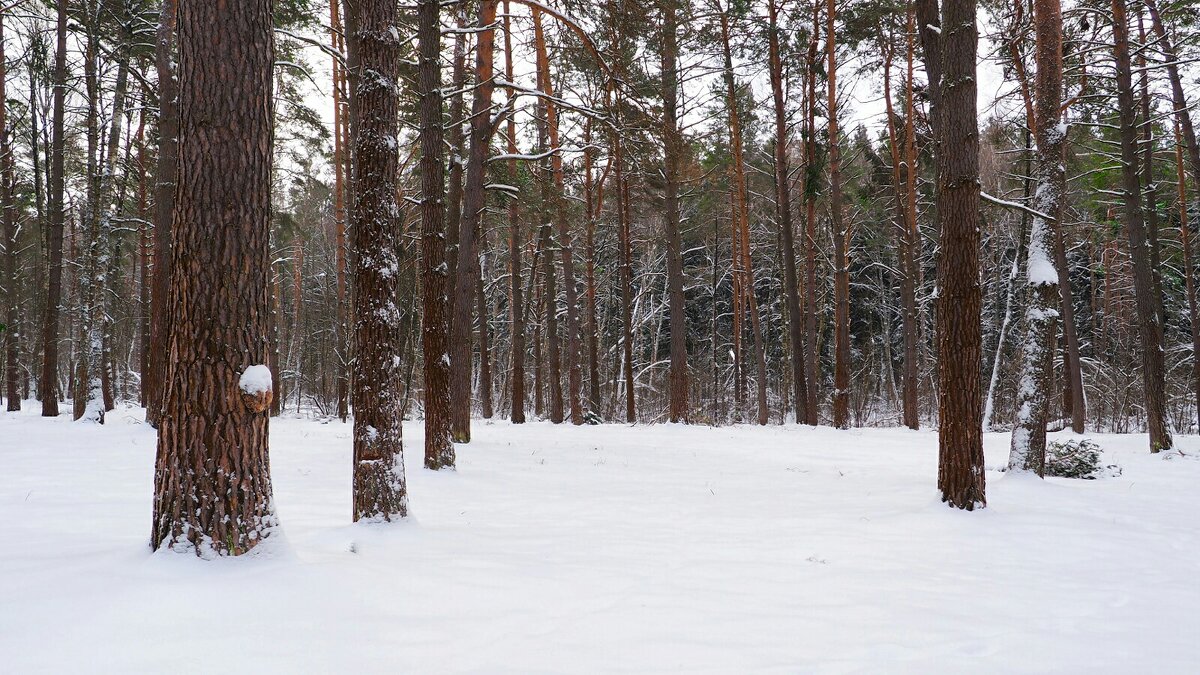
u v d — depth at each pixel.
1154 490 9.74
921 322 34.03
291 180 23.55
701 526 7.05
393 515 6.24
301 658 3.29
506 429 18.61
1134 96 17.38
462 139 13.91
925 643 3.84
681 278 21.77
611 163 21.39
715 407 31.97
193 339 4.30
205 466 4.28
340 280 22.55
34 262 29.38
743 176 24.31
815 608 4.41
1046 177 10.52
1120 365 30.34
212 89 4.34
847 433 18.83
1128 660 3.69
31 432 14.27
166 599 3.75
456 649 3.51
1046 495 8.98
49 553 4.79
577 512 7.68
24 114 21.44
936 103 9.18
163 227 14.95
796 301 21.86
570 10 10.80
